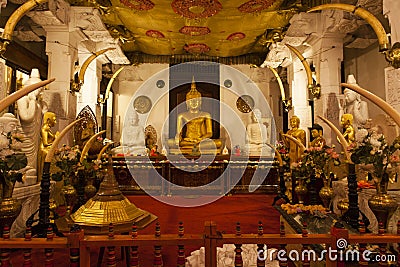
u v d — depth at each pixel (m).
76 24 8.33
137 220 3.57
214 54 13.04
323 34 8.34
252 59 13.10
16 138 4.83
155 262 2.57
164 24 9.55
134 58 13.07
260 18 9.00
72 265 2.53
